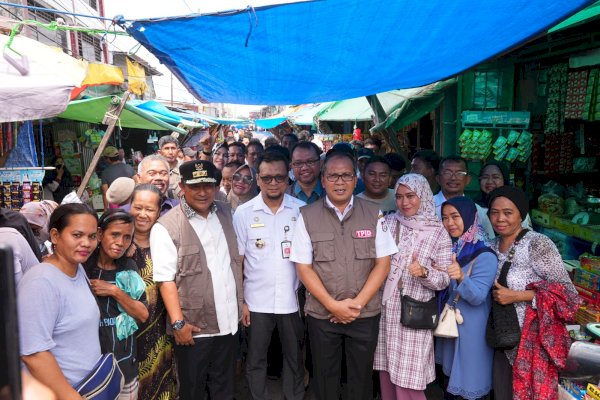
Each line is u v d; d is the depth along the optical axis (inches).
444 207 118.6
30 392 39.1
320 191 173.0
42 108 108.9
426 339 113.4
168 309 109.0
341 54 136.6
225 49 126.4
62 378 73.2
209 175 110.7
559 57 191.6
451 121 233.5
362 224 112.2
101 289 90.0
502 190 111.8
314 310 115.1
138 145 531.5
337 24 113.0
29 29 281.3
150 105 432.8
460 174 155.4
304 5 102.3
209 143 376.8
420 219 117.6
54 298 74.5
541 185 223.9
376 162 149.5
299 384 133.4
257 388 130.4
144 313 96.9
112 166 223.0
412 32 121.9
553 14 115.0
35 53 128.3
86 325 80.0
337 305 109.2
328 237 111.3
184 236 111.8
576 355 100.0
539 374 103.7
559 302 102.6
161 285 109.8
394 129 261.6
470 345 112.7
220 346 120.1
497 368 114.3
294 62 142.6
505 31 127.0
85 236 78.2
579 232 180.5
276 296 127.0
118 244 91.4
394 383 115.1
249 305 129.7
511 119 205.2
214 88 186.2
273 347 156.3
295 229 117.3
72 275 80.7
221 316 115.6
